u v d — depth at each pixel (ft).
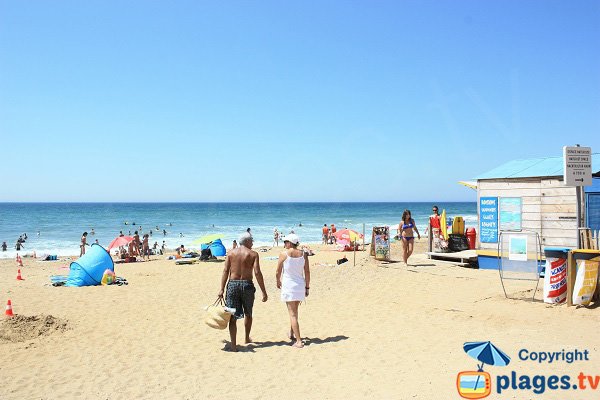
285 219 267.59
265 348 22.58
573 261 25.63
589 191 36.55
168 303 37.04
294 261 22.88
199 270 63.87
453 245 48.93
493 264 40.91
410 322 25.46
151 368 20.31
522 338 20.42
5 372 20.27
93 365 21.03
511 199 41.04
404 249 44.52
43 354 22.91
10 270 70.64
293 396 16.17
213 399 16.35
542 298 28.35
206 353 22.29
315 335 24.59
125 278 55.16
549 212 38.75
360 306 30.94
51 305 36.35
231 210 403.95
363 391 16.06
